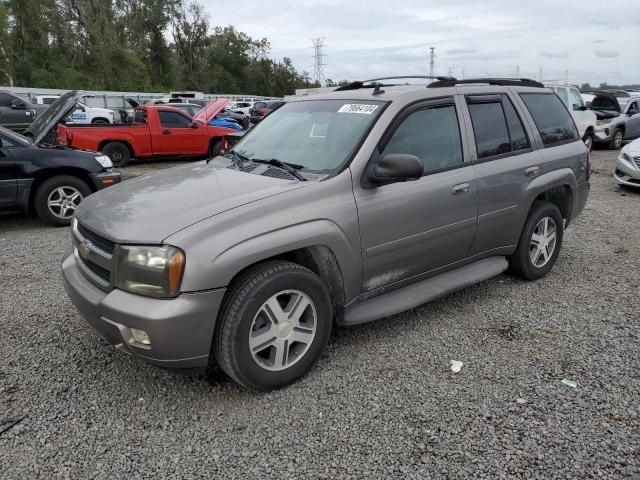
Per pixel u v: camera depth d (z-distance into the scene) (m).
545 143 4.78
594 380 3.22
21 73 49.09
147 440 2.69
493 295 4.59
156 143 14.27
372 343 3.71
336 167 3.38
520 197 4.42
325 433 2.74
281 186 3.20
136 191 3.41
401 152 3.62
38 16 52.47
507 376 3.27
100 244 2.99
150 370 3.35
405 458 2.55
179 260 2.67
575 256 5.75
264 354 3.17
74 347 3.65
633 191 9.91
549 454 2.57
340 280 3.34
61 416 2.88
